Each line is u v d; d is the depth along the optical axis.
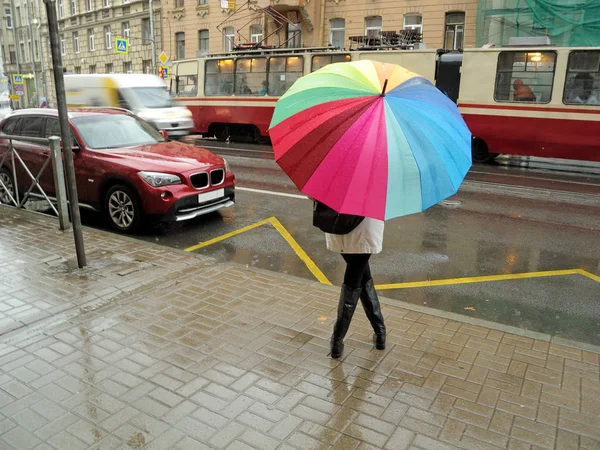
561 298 5.59
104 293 4.94
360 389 3.49
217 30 31.81
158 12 35.50
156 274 5.47
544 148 14.88
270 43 28.52
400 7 24.97
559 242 7.69
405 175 2.76
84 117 8.46
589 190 11.67
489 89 15.33
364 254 3.67
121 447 2.90
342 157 2.80
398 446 2.95
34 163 8.46
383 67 3.21
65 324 4.32
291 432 3.04
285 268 6.38
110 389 3.43
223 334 4.21
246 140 21.83
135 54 38.25
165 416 3.17
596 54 13.87
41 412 3.19
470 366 3.82
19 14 52.84
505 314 5.16
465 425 3.14
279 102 3.30
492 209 9.70
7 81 56.91
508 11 21.56
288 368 3.73
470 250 7.27
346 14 26.48
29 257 5.86
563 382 3.63
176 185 7.53
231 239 7.55
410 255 7.01
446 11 23.94
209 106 21.70
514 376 3.69
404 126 2.85
